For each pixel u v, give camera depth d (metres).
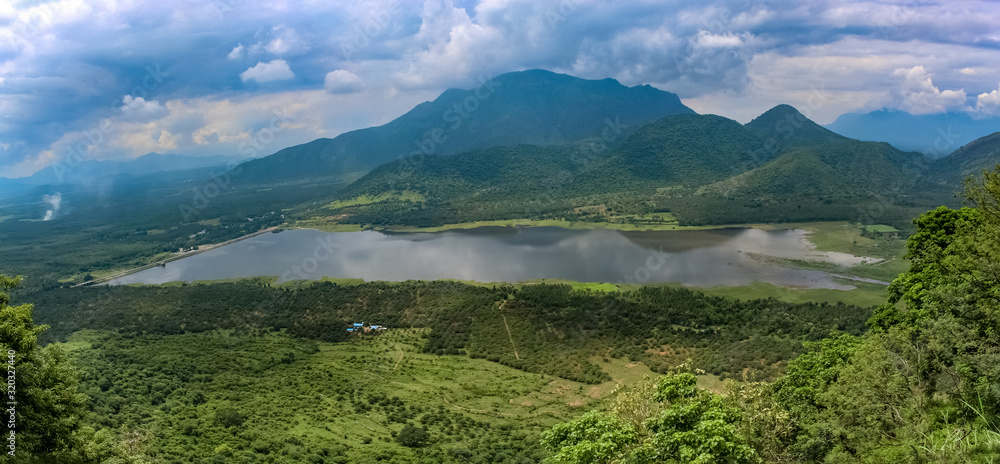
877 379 28.72
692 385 26.12
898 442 25.98
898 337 31.12
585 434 23.92
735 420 25.22
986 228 33.62
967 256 33.22
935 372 29.06
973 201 36.38
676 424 23.38
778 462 29.92
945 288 32.91
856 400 28.39
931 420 26.92
